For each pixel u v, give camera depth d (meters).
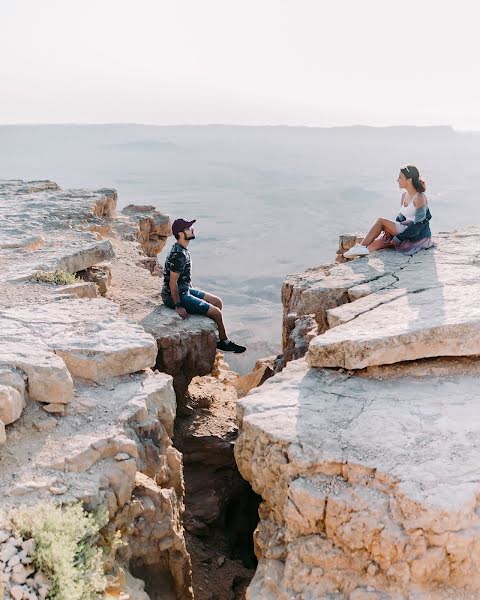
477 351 5.93
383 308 7.06
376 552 4.16
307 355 6.19
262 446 5.01
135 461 5.07
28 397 5.47
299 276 10.75
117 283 11.17
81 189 17.72
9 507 4.38
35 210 14.16
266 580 4.43
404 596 4.01
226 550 8.74
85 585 4.10
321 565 4.30
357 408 5.36
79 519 4.38
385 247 10.52
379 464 4.52
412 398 5.53
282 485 4.75
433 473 4.40
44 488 4.60
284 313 10.50
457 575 4.05
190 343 8.89
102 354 6.02
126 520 4.98
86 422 5.39
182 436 9.93
